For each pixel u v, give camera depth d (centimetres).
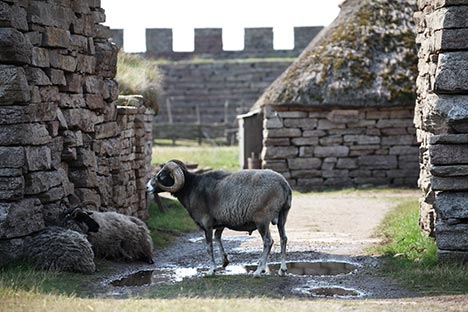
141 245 1427
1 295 1030
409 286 1193
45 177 1333
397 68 2777
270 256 1514
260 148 3206
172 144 4581
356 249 1563
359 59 2800
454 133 1301
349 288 1201
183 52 5656
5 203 1254
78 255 1277
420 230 1573
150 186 1301
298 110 2800
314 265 1420
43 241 1266
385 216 1980
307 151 2809
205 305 992
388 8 2930
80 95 1513
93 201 1520
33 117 1305
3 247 1252
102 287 1204
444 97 1304
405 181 2800
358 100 2733
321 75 2783
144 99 2048
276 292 1159
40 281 1167
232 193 1239
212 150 3978
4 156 1255
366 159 2803
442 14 1298
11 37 1246
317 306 1011
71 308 964
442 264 1291
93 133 1573
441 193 1298
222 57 5650
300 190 2766
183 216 2030
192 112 5519
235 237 1770
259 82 5491
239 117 3244
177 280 1282
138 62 2583
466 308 1017
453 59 1291
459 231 1285
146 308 973
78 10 1490
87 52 1538
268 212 1227
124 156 1762
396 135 2792
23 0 1304
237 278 1256
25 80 1272
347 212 2119
